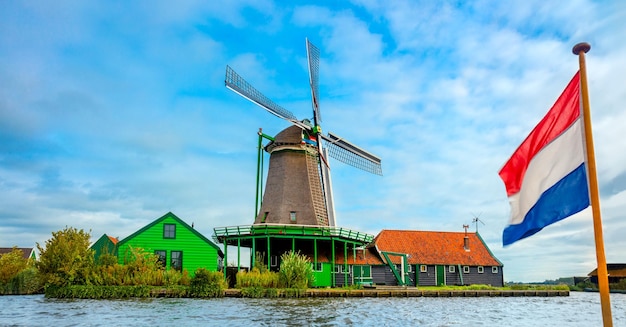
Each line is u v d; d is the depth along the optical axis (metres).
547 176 10.89
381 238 58.69
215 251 47.31
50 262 41.06
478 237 62.62
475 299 43.81
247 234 47.03
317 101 54.47
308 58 54.25
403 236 60.19
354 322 24.00
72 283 40.72
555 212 10.59
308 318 25.22
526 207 11.15
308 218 50.06
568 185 10.48
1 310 28.64
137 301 35.53
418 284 56.94
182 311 28.23
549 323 25.61
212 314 26.73
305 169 51.59
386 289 46.94
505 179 11.73
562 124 10.77
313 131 52.97
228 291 40.22
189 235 47.09
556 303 40.69
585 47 10.02
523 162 11.41
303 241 50.78
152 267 42.12
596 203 9.53
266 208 50.88
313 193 51.16
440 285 57.59
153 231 46.34
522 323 25.50
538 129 11.23
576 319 27.64
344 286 49.84
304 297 40.47
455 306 35.03
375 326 22.81
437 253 59.19
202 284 40.00
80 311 28.12
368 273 53.50
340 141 55.72
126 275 40.94
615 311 34.72
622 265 81.44
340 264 52.62
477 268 59.41
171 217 47.00
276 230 46.84
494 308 34.28
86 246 42.88
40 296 42.69
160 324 22.61
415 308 32.47
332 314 27.19
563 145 10.70
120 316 25.67
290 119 51.97
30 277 47.72
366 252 55.59
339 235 48.16
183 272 42.47
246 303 33.97
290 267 42.75
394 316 27.03
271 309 29.62
